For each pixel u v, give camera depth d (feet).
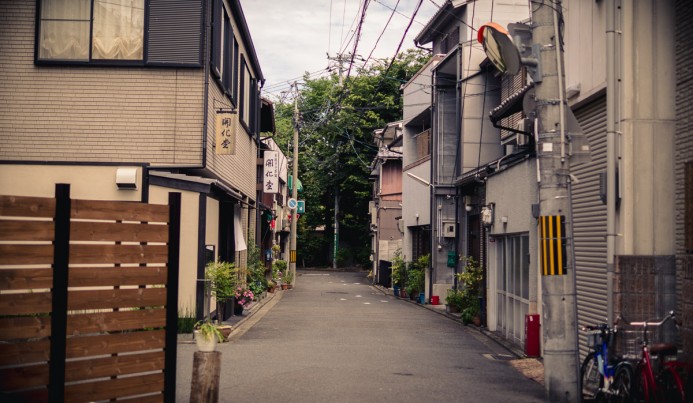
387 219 130.31
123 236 22.06
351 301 88.74
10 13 47.70
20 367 19.21
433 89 84.58
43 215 19.86
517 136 54.80
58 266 20.07
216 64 51.98
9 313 18.99
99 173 45.85
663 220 30.68
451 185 83.76
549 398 27.73
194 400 23.85
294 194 123.75
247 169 76.23
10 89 47.67
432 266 84.38
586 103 36.40
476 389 31.48
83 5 48.24
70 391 20.58
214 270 48.19
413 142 105.09
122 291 22.04
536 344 42.63
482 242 62.59
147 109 48.37
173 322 23.49
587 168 36.22
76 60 47.91
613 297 29.91
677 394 23.32
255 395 28.73
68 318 20.57
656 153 30.83
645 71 30.96
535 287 44.01
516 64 28.02
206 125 48.52
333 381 32.30
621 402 26.02
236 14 61.46
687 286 26.45
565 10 39.65
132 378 22.31
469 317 61.36
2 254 18.98
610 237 30.91
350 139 158.61
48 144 47.78
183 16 48.60
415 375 34.83
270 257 108.88
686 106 29.76
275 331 53.62
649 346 25.55
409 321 64.13
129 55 48.34
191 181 45.85
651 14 31.04
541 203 28.30
